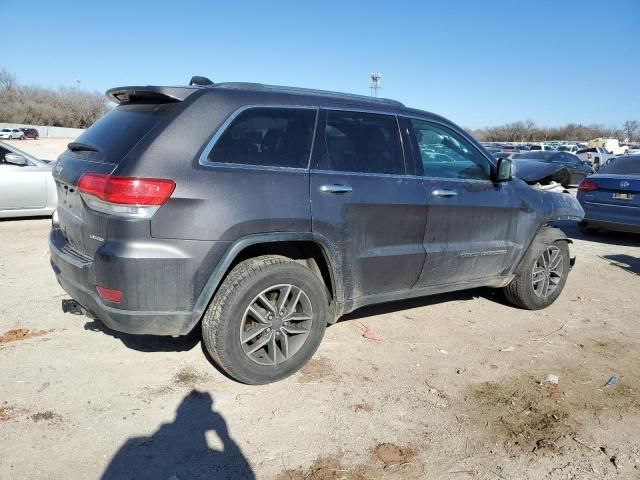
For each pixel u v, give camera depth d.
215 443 2.97
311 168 3.65
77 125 91.81
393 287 4.18
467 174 4.61
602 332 5.00
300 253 3.91
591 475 2.88
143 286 3.11
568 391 3.79
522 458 3.00
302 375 3.79
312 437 3.08
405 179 4.11
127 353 3.95
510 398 3.65
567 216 5.52
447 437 3.16
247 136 3.45
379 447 3.03
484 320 5.12
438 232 4.32
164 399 3.37
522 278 5.25
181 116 3.27
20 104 87.38
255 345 3.52
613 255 8.55
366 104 4.09
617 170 9.97
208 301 3.30
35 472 2.65
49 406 3.21
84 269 3.25
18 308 4.73
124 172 3.07
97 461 2.77
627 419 3.46
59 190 3.92
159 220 3.09
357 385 3.70
